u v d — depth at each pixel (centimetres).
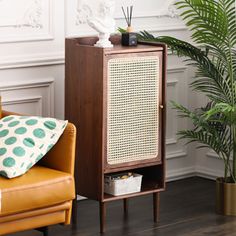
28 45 429
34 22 429
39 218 359
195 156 524
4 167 351
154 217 429
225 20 419
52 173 363
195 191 490
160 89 421
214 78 442
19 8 421
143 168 441
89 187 413
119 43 434
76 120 416
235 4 482
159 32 492
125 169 414
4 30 418
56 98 445
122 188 414
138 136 416
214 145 443
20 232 404
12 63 421
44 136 367
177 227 420
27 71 430
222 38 428
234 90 438
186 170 521
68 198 363
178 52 441
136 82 409
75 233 405
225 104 410
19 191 344
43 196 352
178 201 468
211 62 442
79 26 451
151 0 484
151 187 428
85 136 411
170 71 502
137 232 410
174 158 514
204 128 439
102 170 403
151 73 415
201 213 445
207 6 420
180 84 510
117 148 409
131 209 449
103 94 396
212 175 517
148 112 418
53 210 361
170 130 510
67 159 368
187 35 508
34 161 362
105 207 425
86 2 451
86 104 408
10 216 346
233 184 440
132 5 473
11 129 368
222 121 430
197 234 409
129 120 411
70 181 363
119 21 470
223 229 418
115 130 406
